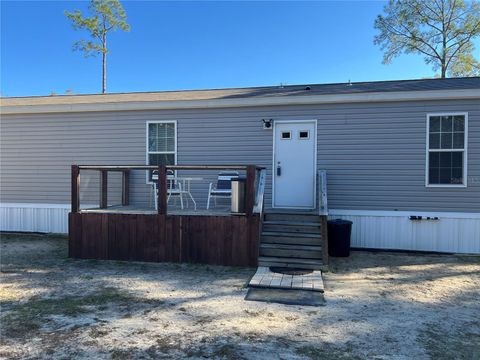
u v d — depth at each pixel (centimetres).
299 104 873
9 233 1028
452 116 812
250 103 884
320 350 365
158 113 947
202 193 927
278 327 421
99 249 754
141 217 738
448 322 442
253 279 598
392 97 818
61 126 1001
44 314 456
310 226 751
